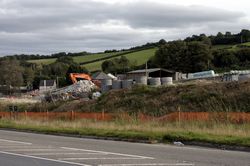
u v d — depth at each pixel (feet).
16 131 96.07
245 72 195.31
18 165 40.93
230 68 347.77
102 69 447.83
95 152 51.90
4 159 45.19
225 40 473.67
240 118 84.89
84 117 113.80
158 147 58.80
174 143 63.87
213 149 55.98
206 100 136.26
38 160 44.21
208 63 356.18
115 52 537.65
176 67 365.20
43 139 73.26
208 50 363.15
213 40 480.64
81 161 43.24
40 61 585.22
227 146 56.90
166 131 72.74
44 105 178.60
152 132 72.84
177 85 158.51
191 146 60.39
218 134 65.92
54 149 55.67
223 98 133.80
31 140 70.79
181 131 71.61
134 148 57.26
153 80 197.77
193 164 40.96
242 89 136.15
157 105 143.13
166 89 155.22
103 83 202.90
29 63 547.08
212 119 84.74
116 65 435.53
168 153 50.72
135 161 43.24
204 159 44.83
